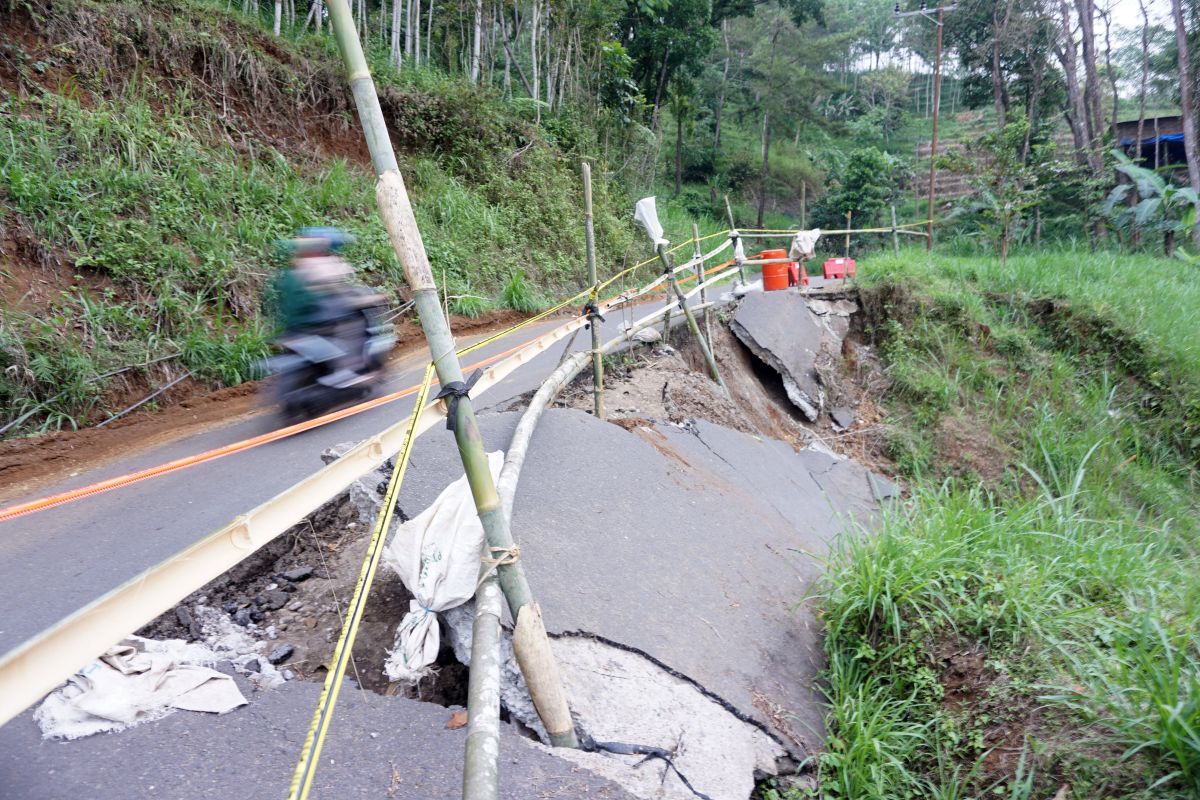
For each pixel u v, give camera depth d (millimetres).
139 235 9164
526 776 2926
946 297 12781
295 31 15852
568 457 5340
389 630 3930
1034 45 31188
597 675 3664
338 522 4746
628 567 4504
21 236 8352
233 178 11086
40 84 10156
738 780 3434
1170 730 3357
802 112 41969
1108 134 28609
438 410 3502
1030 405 11969
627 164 24656
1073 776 3527
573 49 23203
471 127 16703
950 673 4203
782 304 11820
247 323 9484
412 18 20047
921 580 4551
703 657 4078
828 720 4152
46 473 6246
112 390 7863
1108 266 15586
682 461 6453
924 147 49500
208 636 3926
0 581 4047
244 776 2775
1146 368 12500
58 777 2672
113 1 11602
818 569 5754
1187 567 5871
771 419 10555
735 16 36250
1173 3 25562
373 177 14109
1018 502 6887
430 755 2975
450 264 13250
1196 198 21328
